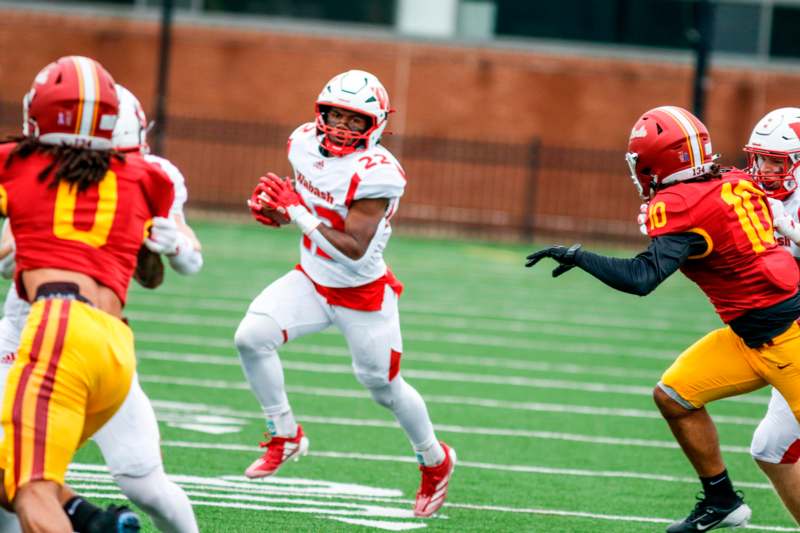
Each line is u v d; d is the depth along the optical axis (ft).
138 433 48.52
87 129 47.75
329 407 99.66
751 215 61.16
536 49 268.62
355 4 271.28
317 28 270.67
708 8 220.02
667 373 64.13
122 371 46.47
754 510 75.36
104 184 47.93
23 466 43.73
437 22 271.49
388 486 76.07
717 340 63.26
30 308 49.29
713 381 62.90
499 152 268.62
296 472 78.18
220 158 270.67
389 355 65.82
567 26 269.64
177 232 50.78
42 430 44.01
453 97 269.85
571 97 268.62
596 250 252.62
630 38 269.23
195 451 81.71
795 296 61.77
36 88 47.93
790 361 60.95
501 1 270.05
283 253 204.54
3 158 47.67
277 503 69.72
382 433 91.66
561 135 268.82
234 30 270.46
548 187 268.41
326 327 66.49
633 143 62.49
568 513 71.97
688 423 63.67
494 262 219.82
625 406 107.45
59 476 44.37
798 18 266.57
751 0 266.57
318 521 66.18
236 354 119.44
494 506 72.74
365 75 63.36
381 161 62.39
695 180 61.52
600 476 82.33
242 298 155.43
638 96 267.80
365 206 62.49
